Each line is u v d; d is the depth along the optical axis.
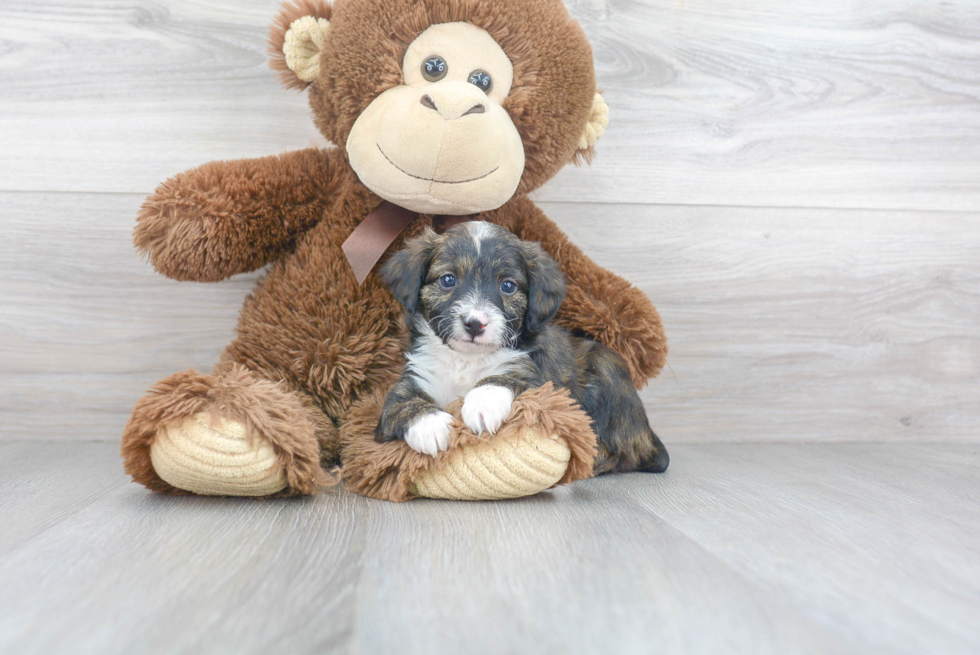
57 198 2.50
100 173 2.51
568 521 1.59
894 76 2.75
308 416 1.96
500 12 1.98
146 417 1.64
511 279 1.90
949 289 2.83
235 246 2.10
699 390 2.77
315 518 1.57
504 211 2.28
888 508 1.80
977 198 2.82
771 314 2.77
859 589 1.22
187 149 2.54
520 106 2.01
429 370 1.93
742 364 2.78
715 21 2.66
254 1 2.52
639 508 1.73
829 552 1.42
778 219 2.75
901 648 1.00
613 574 1.25
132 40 2.49
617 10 2.61
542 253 2.00
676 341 2.74
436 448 1.70
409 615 1.06
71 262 2.52
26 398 2.54
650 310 2.25
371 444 1.86
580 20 2.59
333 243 2.16
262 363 2.10
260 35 2.53
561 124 2.08
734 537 1.50
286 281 2.16
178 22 2.50
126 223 2.53
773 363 2.79
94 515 1.56
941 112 2.78
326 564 1.27
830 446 2.75
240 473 1.63
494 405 1.72
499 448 1.70
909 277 2.82
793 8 2.68
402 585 1.17
